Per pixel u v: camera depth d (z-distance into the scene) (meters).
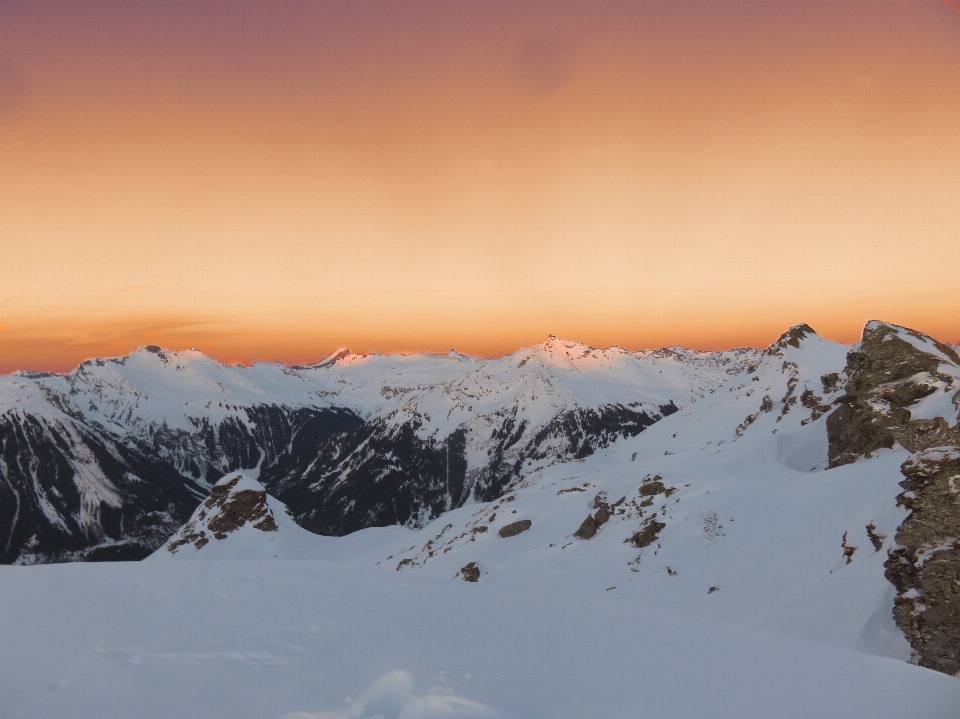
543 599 14.81
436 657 10.10
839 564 20.69
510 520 50.47
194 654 10.23
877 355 43.00
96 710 8.15
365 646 10.62
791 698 8.53
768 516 33.75
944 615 13.96
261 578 15.84
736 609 24.23
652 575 31.66
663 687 8.95
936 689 8.80
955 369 41.19
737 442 64.19
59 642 10.88
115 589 14.52
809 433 51.91
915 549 15.44
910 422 38.22
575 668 9.72
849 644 15.61
